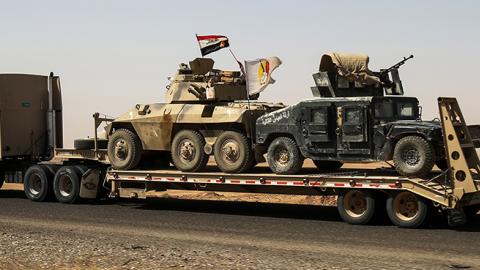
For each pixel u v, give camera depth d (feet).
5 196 71.46
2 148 68.18
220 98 56.80
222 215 52.31
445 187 41.60
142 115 57.82
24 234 43.27
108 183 62.34
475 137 46.32
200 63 60.34
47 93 72.84
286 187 48.98
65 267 33.17
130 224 47.91
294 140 49.01
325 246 37.86
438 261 33.12
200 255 35.06
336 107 46.68
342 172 49.32
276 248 37.32
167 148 56.85
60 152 65.72
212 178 52.26
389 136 44.34
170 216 52.24
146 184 56.90
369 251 36.09
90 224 48.14
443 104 41.91
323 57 48.39
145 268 32.30
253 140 51.70
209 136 54.03
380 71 50.55
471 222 46.39
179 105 56.18
